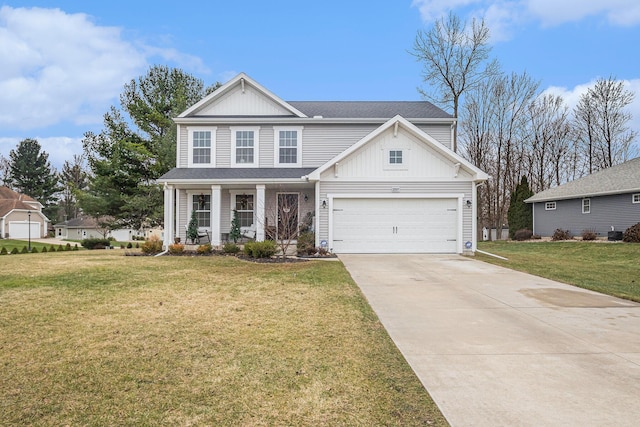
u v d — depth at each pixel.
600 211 24.22
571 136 36.78
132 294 7.68
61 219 62.16
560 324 6.08
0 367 4.24
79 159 62.06
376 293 8.19
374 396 3.66
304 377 4.05
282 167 17.61
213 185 15.95
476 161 35.38
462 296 7.96
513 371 4.25
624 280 10.38
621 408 3.42
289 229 14.52
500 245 25.80
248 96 18.17
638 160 26.30
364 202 15.14
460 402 3.54
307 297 7.61
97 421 3.19
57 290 7.93
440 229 15.19
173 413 3.32
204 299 7.36
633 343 5.20
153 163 27.67
